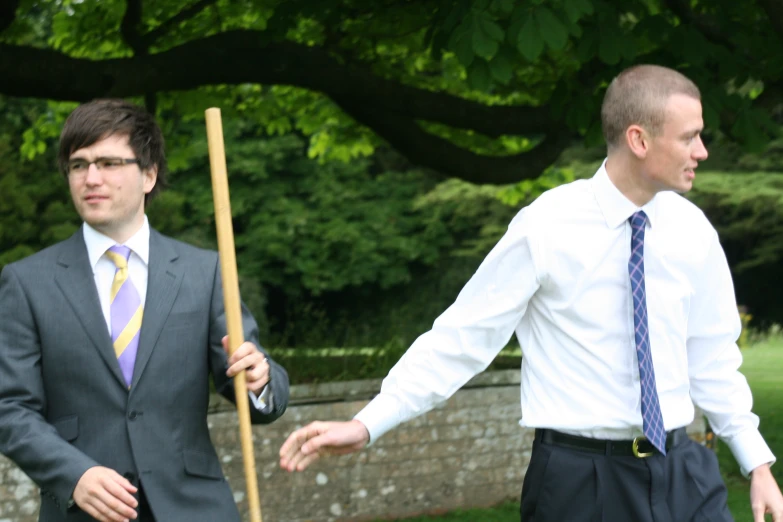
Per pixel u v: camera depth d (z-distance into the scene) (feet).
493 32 31.58
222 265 16.35
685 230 17.35
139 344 16.38
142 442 16.10
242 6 51.49
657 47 38.45
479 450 40.98
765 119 37.50
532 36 31.27
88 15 54.08
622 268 17.02
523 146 65.87
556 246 16.98
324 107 65.05
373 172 154.20
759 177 130.41
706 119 36.50
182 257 17.24
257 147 138.31
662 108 16.43
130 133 16.62
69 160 16.47
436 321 17.76
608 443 16.84
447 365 17.51
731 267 143.64
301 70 46.47
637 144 16.67
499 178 52.75
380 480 39.27
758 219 132.16
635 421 16.72
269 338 48.98
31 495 34.91
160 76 44.73
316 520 38.29
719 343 18.03
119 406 16.16
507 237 17.37
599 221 17.07
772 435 50.75
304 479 38.27
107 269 16.81
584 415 16.83
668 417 17.03
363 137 67.05
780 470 44.65
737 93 37.60
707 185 129.80
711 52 37.01
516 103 61.16
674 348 17.17
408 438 39.78
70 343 16.17
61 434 16.08
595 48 34.81
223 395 17.54
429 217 145.07
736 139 37.83
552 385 17.17
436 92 49.55
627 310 16.97
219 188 16.49
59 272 16.56
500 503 41.11
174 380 16.51
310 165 142.72
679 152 16.51
